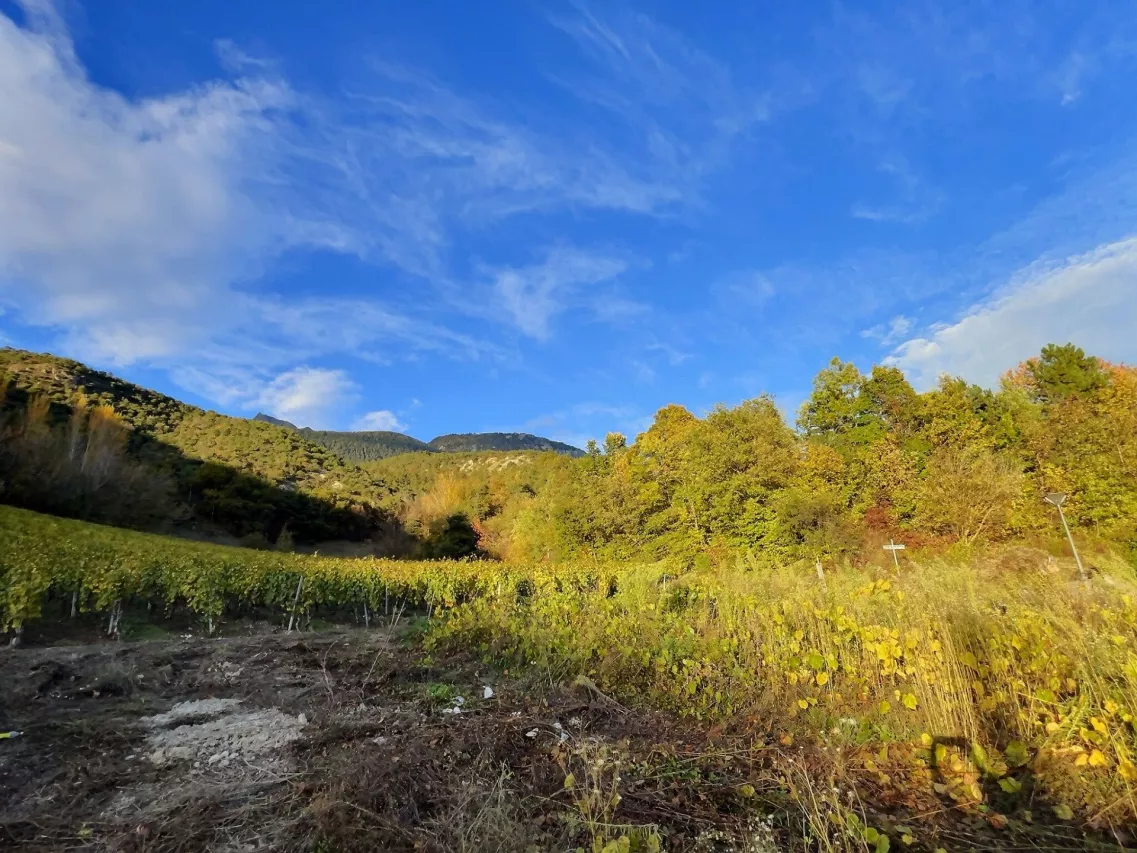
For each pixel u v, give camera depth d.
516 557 35.72
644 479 31.25
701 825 2.77
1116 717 3.37
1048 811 3.02
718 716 4.50
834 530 22.44
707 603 7.80
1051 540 19.27
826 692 4.60
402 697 5.19
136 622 10.49
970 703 3.91
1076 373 28.72
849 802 2.88
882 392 31.20
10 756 3.58
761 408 31.61
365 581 14.59
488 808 2.63
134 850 2.55
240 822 2.82
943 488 23.20
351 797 2.87
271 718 4.54
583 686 5.34
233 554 20.33
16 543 12.34
